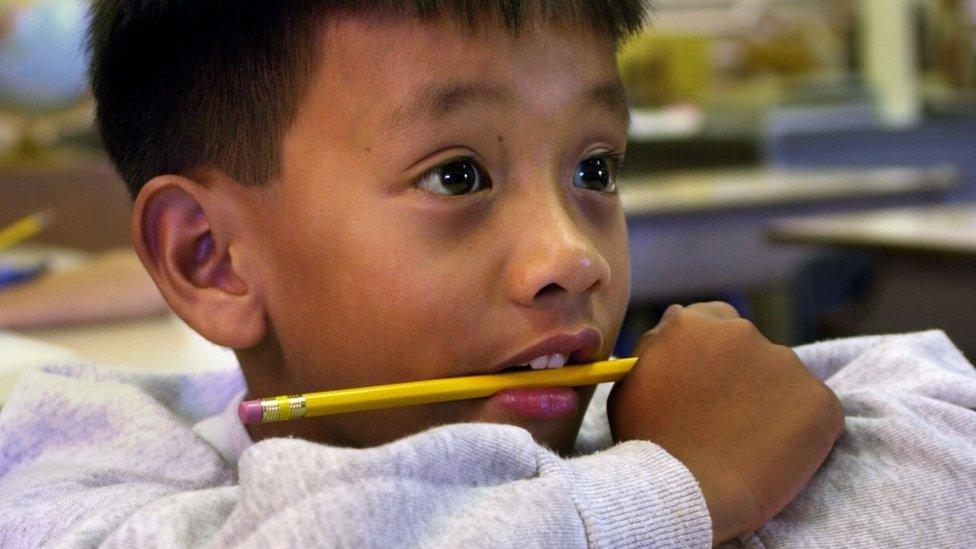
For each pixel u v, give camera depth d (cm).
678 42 434
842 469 67
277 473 51
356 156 65
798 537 62
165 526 55
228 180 70
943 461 66
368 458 51
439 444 53
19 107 276
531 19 65
